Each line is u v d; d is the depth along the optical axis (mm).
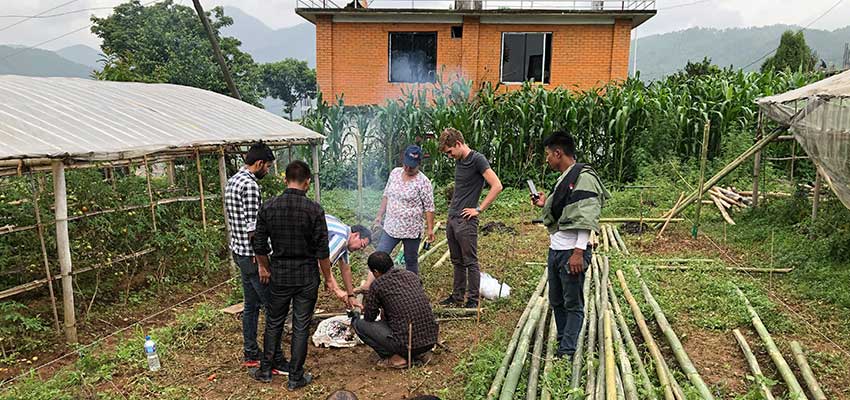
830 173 6492
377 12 16141
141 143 5254
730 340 4520
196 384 3955
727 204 9289
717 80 12672
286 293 3711
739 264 6645
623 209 9531
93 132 5102
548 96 11727
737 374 3951
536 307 4793
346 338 4578
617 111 11562
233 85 12164
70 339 4602
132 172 6215
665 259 6805
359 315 4328
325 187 12344
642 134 11703
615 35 16109
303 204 3572
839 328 4715
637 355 3840
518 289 5793
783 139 8227
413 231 5156
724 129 11570
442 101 12375
